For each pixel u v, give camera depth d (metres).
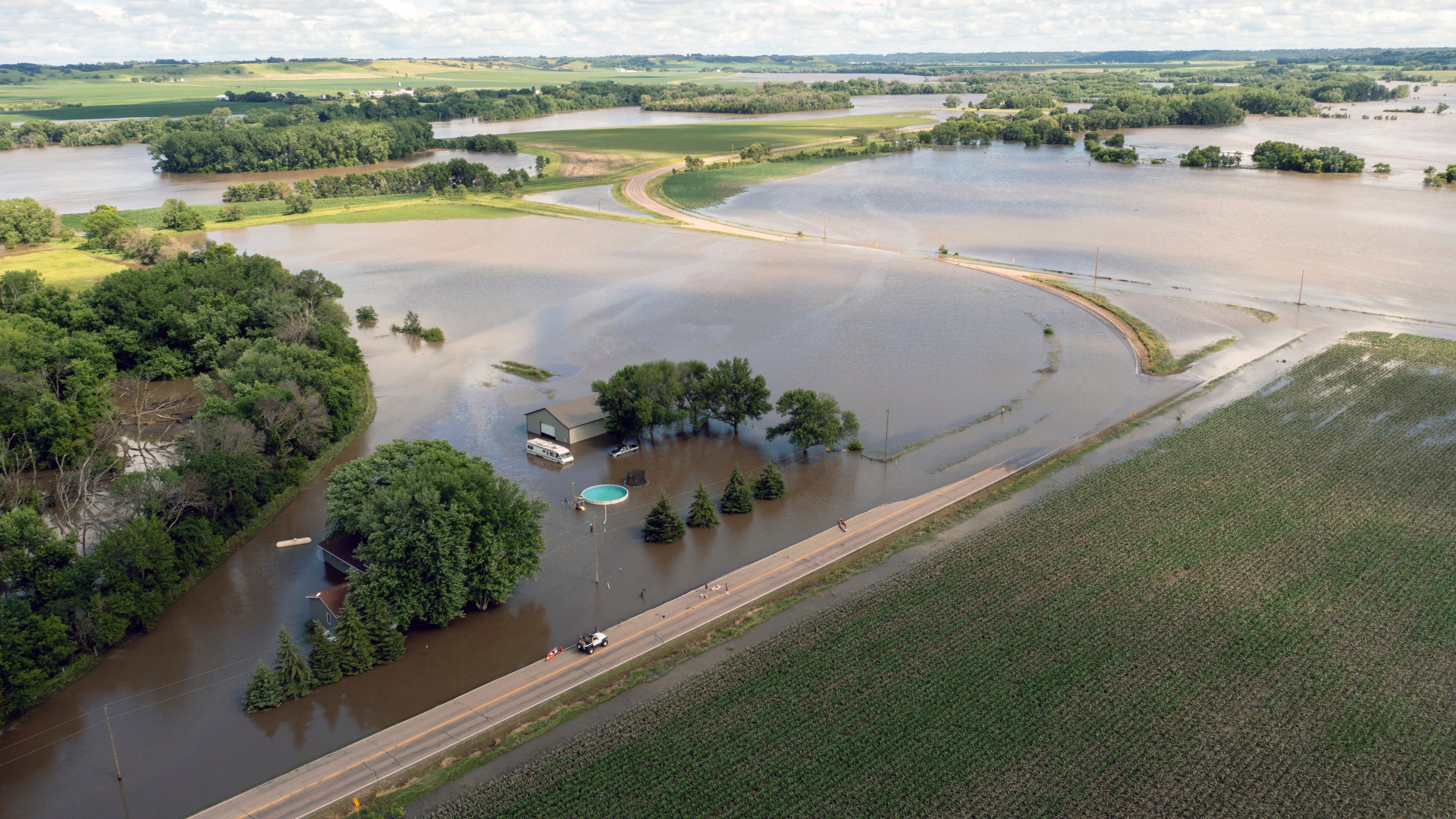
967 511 122.12
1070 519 117.88
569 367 182.88
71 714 87.69
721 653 93.19
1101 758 77.44
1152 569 105.44
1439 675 86.69
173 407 168.12
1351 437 140.25
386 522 96.88
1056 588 102.19
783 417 156.25
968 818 71.56
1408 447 136.25
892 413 157.62
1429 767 75.88
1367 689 85.00
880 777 75.88
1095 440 143.75
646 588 106.56
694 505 120.19
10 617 88.88
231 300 196.50
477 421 157.12
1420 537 110.69
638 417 143.38
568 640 97.12
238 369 147.62
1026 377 173.75
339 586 102.25
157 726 85.69
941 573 106.06
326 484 134.62
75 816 75.00
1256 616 96.12
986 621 96.50
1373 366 171.88
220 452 119.12
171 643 98.69
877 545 114.06
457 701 87.25
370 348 199.25
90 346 172.62
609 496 127.75
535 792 74.94
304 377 147.12
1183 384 167.75
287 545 117.50
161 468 116.62
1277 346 187.00
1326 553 107.69
